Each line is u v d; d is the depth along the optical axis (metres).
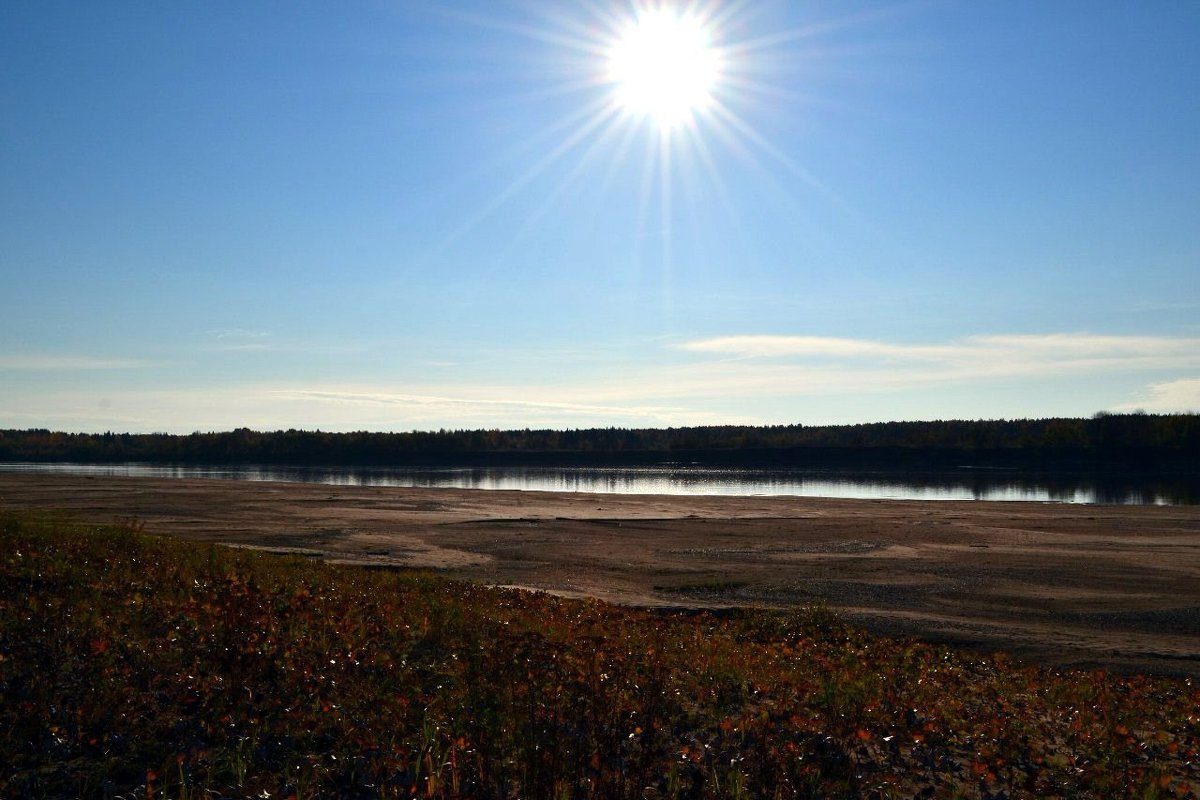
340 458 149.50
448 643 10.02
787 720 7.94
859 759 7.28
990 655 15.77
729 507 50.44
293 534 32.34
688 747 6.96
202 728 6.68
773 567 26.69
